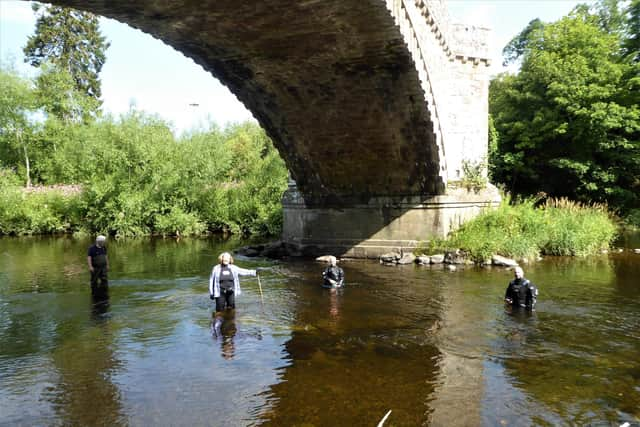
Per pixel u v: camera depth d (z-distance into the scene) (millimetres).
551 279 14664
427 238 18906
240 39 12992
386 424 5930
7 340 9398
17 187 35562
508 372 7594
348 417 6117
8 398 6828
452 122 19203
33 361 8258
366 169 19141
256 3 10727
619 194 29641
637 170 29938
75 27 53688
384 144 17719
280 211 29984
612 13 33406
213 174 32844
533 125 30406
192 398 6727
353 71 14555
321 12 11172
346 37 12539
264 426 5906
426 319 10539
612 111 27375
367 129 17281
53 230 33969
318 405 6461
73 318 10914
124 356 8430
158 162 32375
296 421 6023
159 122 34531
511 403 6523
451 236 18719
